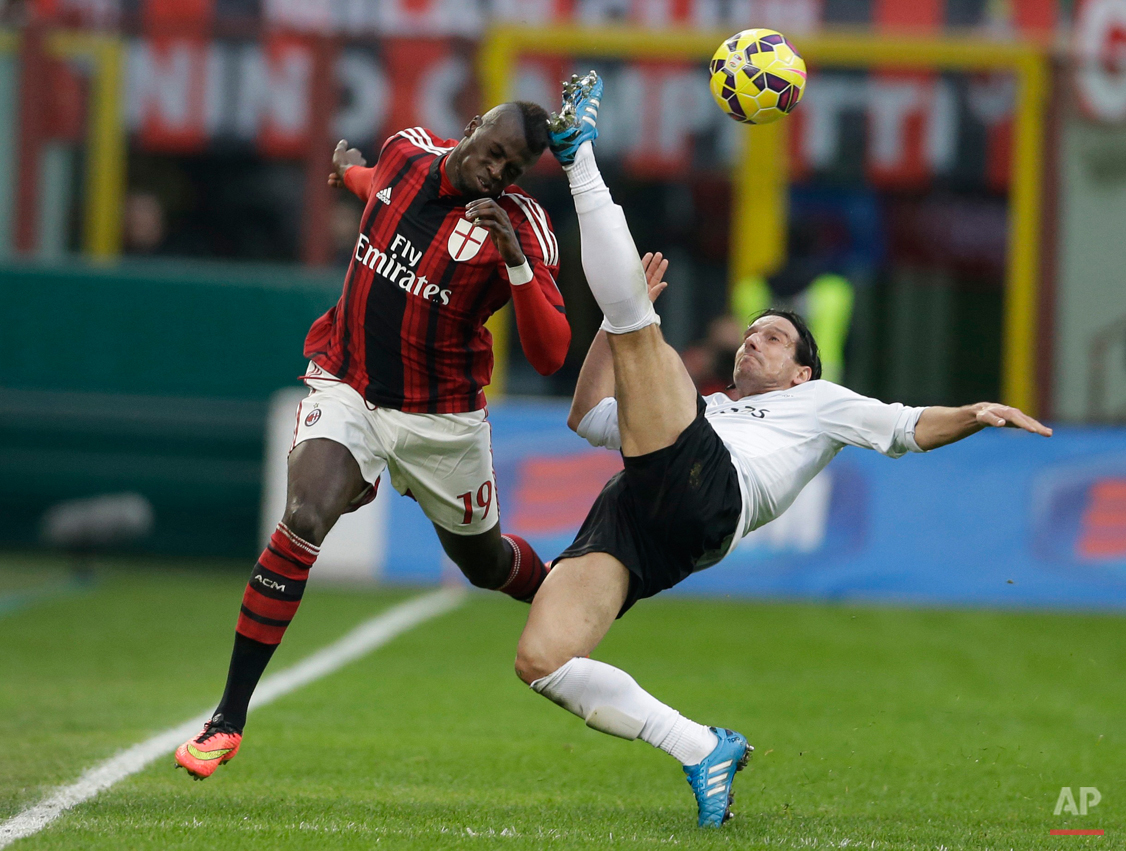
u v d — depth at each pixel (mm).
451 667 26656
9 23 43875
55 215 44188
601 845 14172
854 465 37062
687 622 32906
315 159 44500
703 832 15062
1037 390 44438
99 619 30953
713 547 15883
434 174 15742
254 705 22266
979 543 36875
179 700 22594
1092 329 44438
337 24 46062
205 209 44938
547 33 44188
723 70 16953
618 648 29281
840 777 18781
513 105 15312
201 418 39156
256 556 39312
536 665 15094
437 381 16188
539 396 44344
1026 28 45188
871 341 45500
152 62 44469
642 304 15305
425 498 16953
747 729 21812
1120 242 44312
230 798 16031
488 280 15734
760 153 44906
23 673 24797
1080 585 36625
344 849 13648
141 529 36781
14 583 35594
